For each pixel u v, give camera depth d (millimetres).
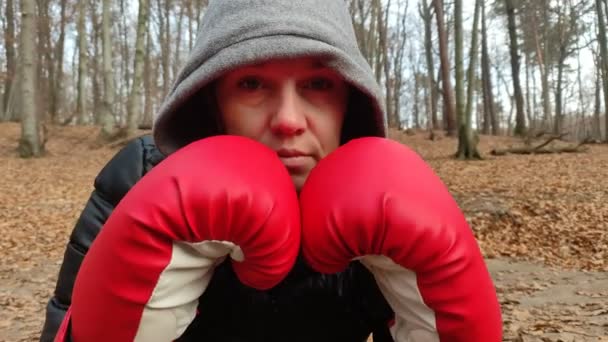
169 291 747
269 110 938
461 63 12414
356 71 957
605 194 7660
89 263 759
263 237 748
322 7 994
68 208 7941
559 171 10023
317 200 811
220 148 821
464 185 8906
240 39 920
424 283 759
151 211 715
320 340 1055
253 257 768
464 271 754
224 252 791
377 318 1046
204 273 809
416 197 776
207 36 980
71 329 828
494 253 6000
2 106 25766
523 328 3717
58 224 7125
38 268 5562
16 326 4102
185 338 1015
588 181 8672
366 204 761
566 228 6457
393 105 35438
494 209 7121
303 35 924
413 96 47188
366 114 1082
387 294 863
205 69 922
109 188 1141
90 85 36000
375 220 750
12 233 6684
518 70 18391
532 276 5145
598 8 20703
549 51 33250
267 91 945
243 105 945
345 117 1128
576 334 3551
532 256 5824
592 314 3955
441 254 744
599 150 14484
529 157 12719
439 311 761
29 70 12758
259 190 761
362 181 794
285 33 915
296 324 1036
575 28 32281
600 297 4375
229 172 765
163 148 1092
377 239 754
